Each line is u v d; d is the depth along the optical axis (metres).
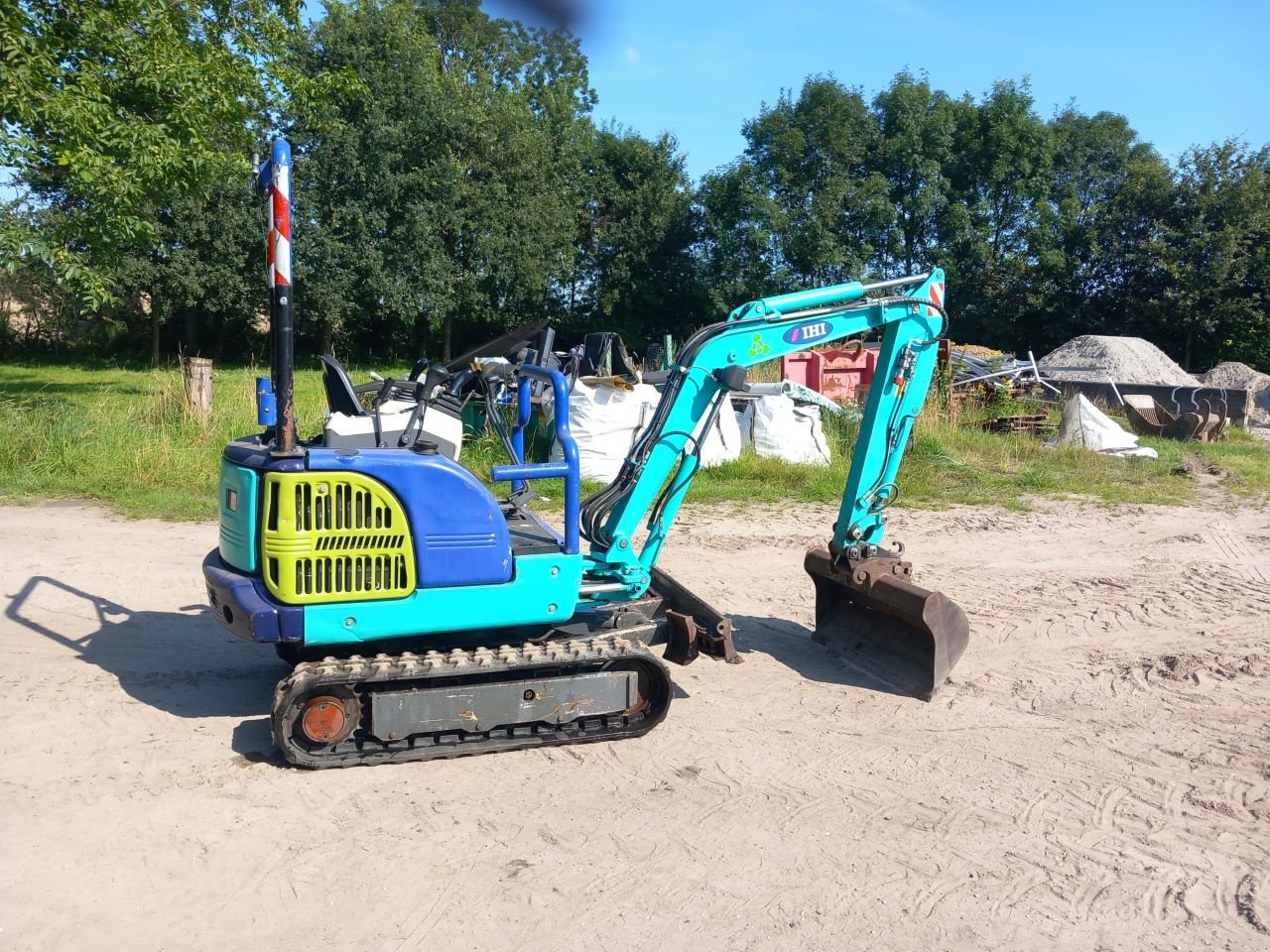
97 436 12.13
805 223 33.66
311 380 25.48
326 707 4.68
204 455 12.05
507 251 32.75
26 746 4.91
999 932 3.63
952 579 8.92
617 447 11.99
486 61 43.19
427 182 30.62
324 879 3.84
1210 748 5.37
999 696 6.11
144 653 6.35
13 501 10.36
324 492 4.60
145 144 14.68
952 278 36.16
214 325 34.03
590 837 4.21
